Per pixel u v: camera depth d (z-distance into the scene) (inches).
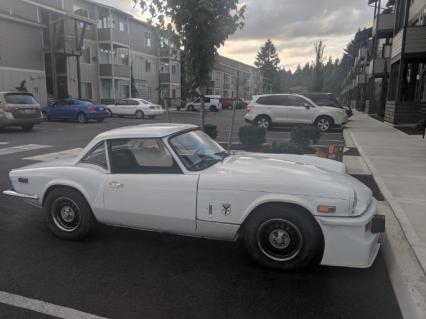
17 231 187.8
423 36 649.6
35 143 501.7
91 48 1309.1
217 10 278.2
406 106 711.7
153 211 154.5
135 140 159.8
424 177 277.3
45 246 169.5
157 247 168.1
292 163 168.2
